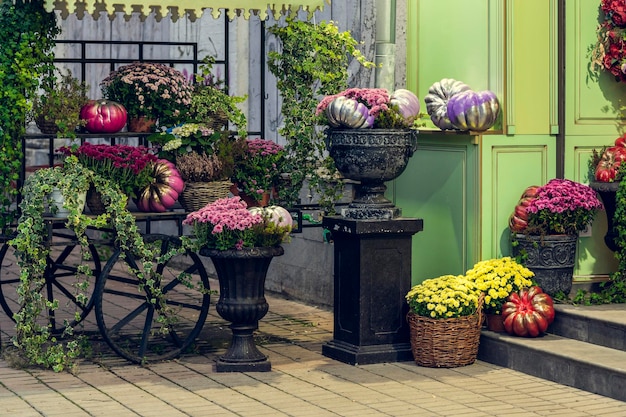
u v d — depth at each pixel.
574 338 9.07
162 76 10.13
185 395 8.23
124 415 7.64
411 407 7.87
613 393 8.11
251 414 7.68
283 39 10.46
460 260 9.91
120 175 9.38
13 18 9.32
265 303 9.05
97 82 17.20
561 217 9.42
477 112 9.55
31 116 9.64
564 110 9.97
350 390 8.38
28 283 9.09
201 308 9.55
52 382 8.62
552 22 9.95
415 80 10.77
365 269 9.27
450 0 10.34
